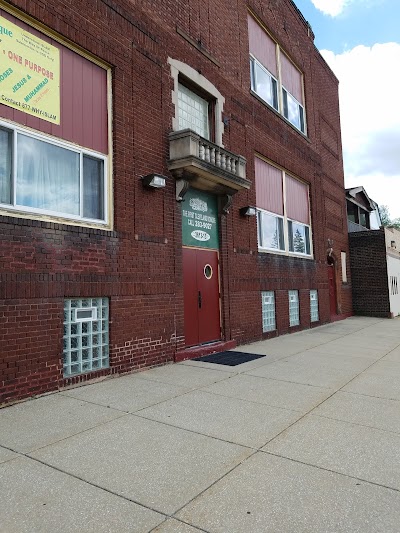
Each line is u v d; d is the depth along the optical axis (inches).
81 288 248.2
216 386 249.9
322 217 647.1
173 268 324.2
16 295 213.8
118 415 195.3
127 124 292.7
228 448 159.8
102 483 131.7
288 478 136.5
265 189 494.6
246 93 455.5
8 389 208.2
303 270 561.9
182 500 122.6
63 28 250.2
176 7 353.7
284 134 538.9
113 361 267.3
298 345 414.6
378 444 164.9
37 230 226.8
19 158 226.4
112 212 277.0
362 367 308.7
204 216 377.4
